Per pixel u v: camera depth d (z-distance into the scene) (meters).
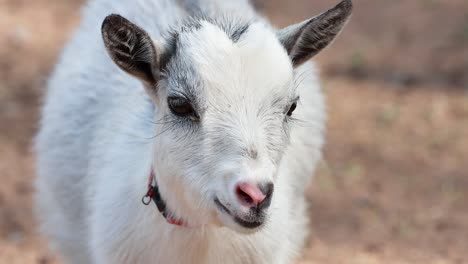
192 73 6.10
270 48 6.20
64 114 8.34
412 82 14.93
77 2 16.73
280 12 16.81
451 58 15.45
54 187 8.38
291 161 7.71
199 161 6.07
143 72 6.39
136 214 6.76
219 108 6.05
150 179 6.62
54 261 9.98
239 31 6.33
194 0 8.16
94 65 8.33
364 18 16.91
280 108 6.18
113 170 7.05
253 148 5.91
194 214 6.41
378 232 10.94
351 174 12.23
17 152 12.30
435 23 16.48
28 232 10.63
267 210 5.92
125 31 6.20
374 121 13.77
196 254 6.78
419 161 12.72
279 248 7.01
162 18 7.98
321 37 6.70
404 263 10.19
